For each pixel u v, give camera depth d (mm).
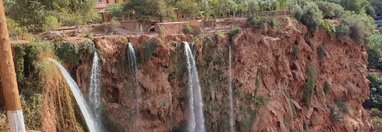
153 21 47812
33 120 31047
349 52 56312
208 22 48750
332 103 53031
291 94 49250
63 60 35219
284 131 45562
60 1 43312
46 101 32062
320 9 59188
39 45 32688
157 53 40000
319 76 52125
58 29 41625
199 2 56688
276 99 46781
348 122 52062
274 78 47562
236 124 44500
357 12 88250
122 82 38719
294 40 48969
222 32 44969
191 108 42219
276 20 48375
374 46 83562
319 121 50344
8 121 28672
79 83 36031
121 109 38500
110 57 37938
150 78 39844
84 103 35844
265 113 45031
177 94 41469
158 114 40094
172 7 51406
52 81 32781
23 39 35031
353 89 55156
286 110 47094
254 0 57125
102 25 44594
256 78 45406
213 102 43656
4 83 27750
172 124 41250
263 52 46000
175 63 41094
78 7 45312
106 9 53688
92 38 37656
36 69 32031
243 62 44625
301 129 48188
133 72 39250
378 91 72500
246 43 45094
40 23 40719
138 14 47875
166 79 40469
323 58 52531
